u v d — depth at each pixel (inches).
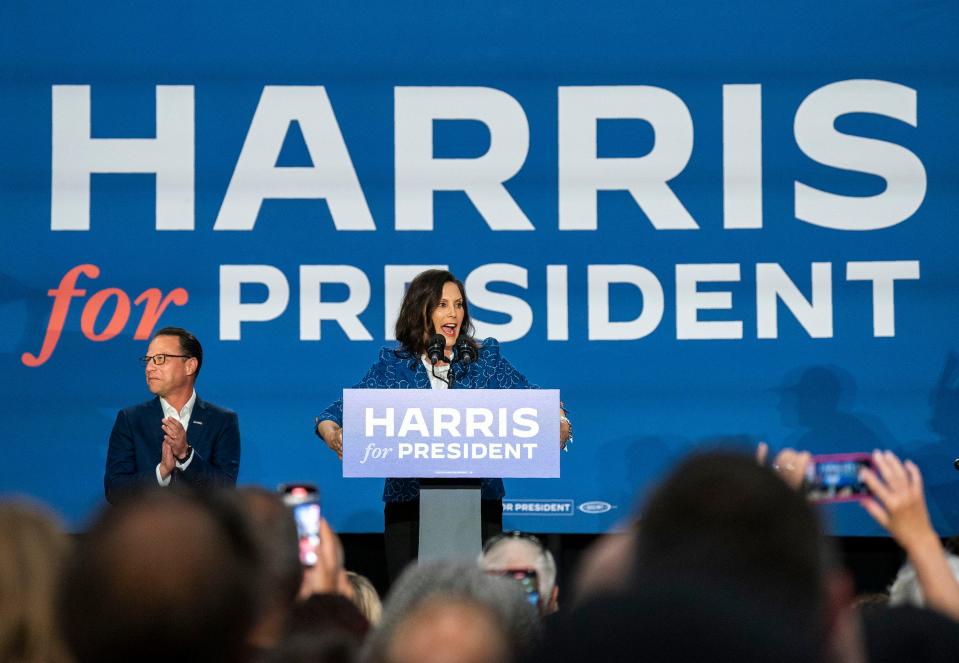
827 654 94.2
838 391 571.5
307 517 214.4
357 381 576.7
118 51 583.5
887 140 579.2
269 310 576.7
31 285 576.1
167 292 577.6
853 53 581.3
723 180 579.2
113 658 101.5
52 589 129.2
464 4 583.8
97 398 574.2
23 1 581.6
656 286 576.7
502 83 583.5
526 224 579.5
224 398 574.2
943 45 579.5
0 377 574.2
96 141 580.7
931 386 571.5
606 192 580.1
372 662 130.2
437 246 580.1
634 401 573.3
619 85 582.9
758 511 103.0
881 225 577.0
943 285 574.6
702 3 581.6
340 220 580.1
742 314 575.5
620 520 566.6
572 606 98.0
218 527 107.6
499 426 385.7
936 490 566.9
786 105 581.3
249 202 580.1
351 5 584.1
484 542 435.5
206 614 102.8
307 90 583.8
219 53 583.8
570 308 577.0
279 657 138.8
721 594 94.2
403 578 170.1
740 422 572.1
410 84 583.8
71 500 572.1
